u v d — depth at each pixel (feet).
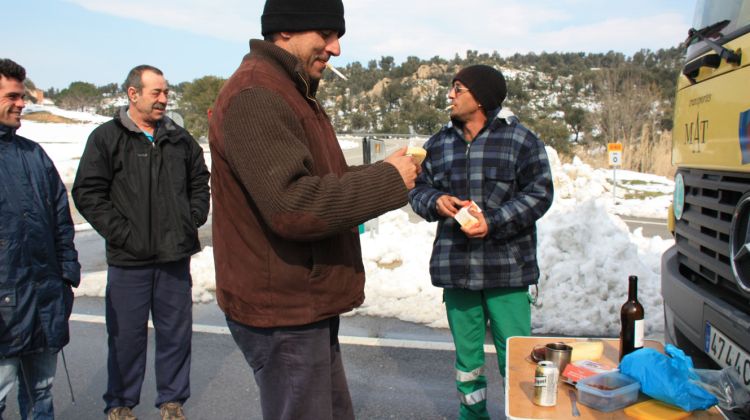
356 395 13.55
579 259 19.54
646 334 16.31
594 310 17.40
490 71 10.57
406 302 19.63
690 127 10.46
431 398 13.35
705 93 9.73
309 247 6.76
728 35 9.27
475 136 10.87
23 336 10.12
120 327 11.92
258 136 6.26
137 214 11.77
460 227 10.63
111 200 11.88
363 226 26.84
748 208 7.97
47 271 10.55
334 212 6.22
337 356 8.04
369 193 6.43
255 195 6.24
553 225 21.45
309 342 6.93
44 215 10.56
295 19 6.86
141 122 12.19
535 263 10.68
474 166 10.71
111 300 11.97
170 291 12.21
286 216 6.13
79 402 13.57
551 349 7.70
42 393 11.05
